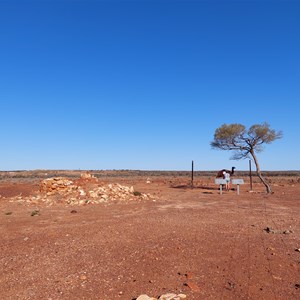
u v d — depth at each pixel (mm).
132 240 10539
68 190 24266
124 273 7531
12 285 6984
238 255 8766
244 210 17453
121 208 18297
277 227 12562
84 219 14719
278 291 6477
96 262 8359
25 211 17359
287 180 55156
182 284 6828
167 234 11305
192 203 20828
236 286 6699
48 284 6992
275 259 8398
